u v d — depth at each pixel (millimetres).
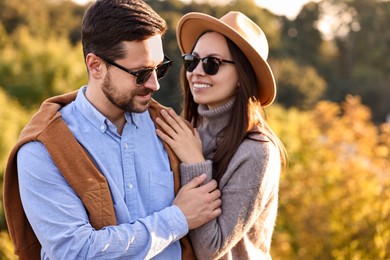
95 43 2236
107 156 2291
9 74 14930
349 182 6273
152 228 2227
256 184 2479
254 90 2623
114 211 2246
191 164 2445
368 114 8125
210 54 2605
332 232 6094
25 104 14445
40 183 2184
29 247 2371
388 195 6094
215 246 2416
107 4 2223
